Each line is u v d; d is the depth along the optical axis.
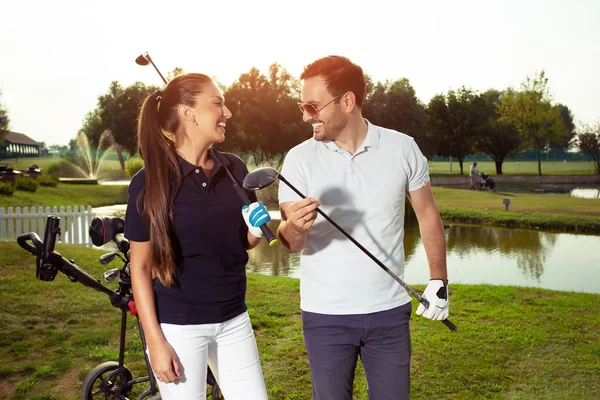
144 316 2.11
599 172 50.81
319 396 2.45
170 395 2.18
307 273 2.46
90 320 5.25
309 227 2.16
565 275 9.32
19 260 7.84
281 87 38.50
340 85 2.36
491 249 12.11
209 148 2.30
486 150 52.38
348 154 2.42
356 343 2.41
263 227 2.11
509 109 47.12
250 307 5.75
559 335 4.84
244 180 2.11
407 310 2.46
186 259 2.15
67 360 4.27
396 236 2.46
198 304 2.17
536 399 3.62
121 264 7.93
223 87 38.72
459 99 50.91
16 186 23.42
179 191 2.12
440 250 2.49
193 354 2.17
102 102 53.69
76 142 57.44
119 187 28.64
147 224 2.10
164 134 2.21
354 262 2.38
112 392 3.20
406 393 2.46
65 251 8.91
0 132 42.31
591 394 3.69
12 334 4.86
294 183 2.47
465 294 6.41
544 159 111.94
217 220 2.16
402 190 2.47
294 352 4.46
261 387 2.37
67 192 25.30
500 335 4.84
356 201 2.41
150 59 2.41
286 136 37.50
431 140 50.53
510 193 29.31
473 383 3.88
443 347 4.54
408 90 41.00
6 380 4.01
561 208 19.70
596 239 13.54
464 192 27.64
